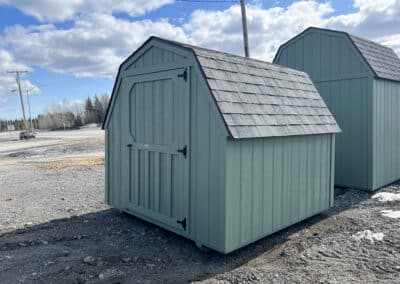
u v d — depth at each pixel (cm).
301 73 551
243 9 1152
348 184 714
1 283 312
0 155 1734
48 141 2839
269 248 397
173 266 350
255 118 382
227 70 403
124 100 501
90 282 314
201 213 383
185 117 399
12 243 414
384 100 710
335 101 728
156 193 452
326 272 325
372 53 727
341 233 438
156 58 443
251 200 383
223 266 349
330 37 730
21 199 659
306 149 465
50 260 363
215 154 362
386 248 378
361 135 688
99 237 438
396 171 771
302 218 463
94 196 677
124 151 507
